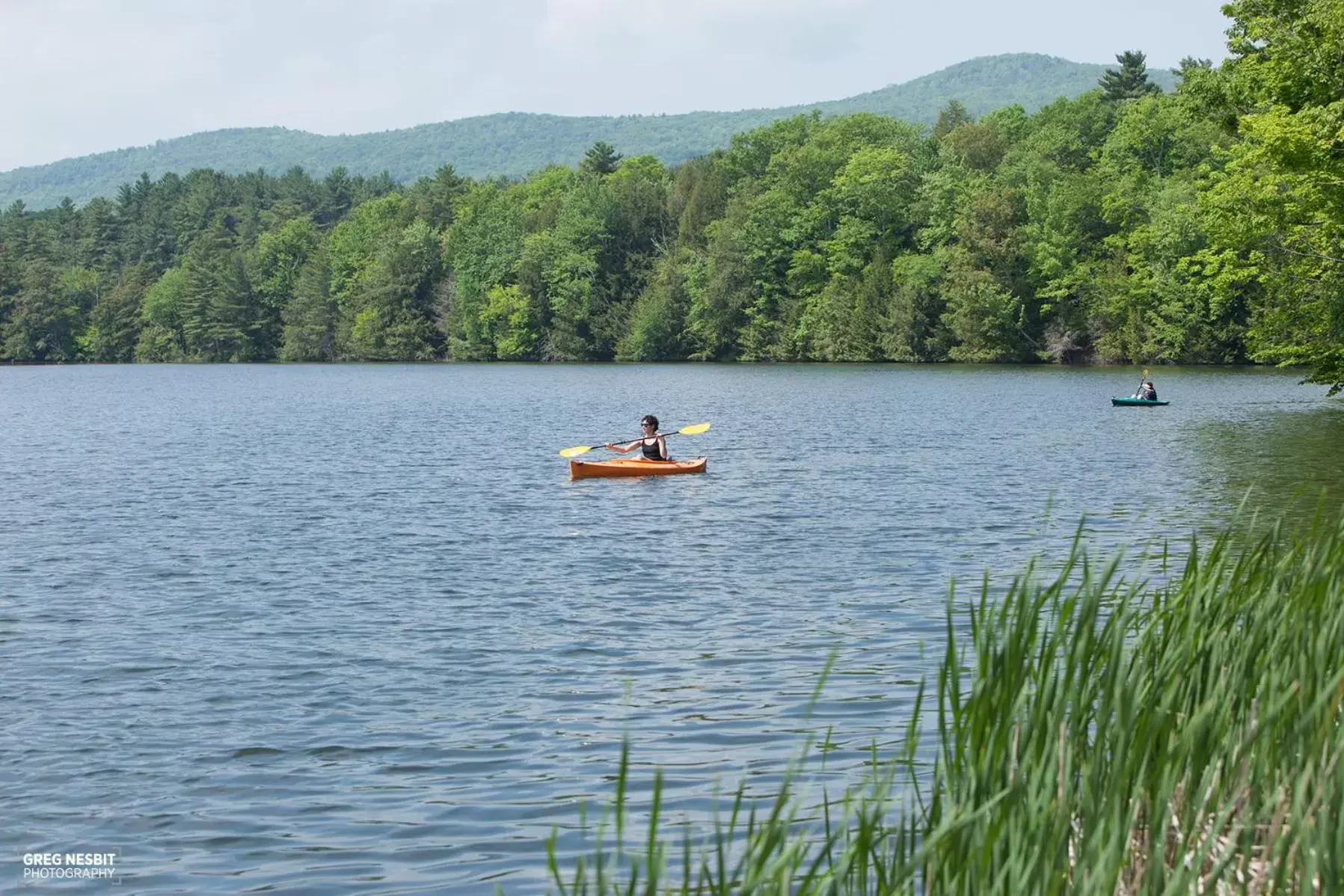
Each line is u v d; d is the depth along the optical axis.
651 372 97.75
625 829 8.24
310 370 121.38
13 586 16.95
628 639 13.45
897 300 99.44
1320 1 32.06
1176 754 5.04
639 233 123.44
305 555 19.22
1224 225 35.12
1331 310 35.03
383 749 9.97
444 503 25.19
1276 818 4.57
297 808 8.79
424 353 134.25
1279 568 6.92
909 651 12.69
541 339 125.06
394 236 139.00
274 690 11.68
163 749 10.03
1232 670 5.74
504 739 10.16
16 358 163.38
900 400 56.88
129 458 36.16
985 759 5.00
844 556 18.36
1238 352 85.00
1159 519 20.98
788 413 50.22
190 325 158.50
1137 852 4.92
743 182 117.62
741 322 112.50
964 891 4.51
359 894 7.45
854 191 104.00
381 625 14.34
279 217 183.50
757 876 4.19
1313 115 30.91
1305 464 28.56
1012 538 19.67
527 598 15.73
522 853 7.96
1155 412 46.56
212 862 7.95
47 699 11.48
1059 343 92.19
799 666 12.18
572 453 29.41
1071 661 5.42
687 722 10.48
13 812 8.79
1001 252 92.81
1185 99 39.50
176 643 13.55
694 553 18.86
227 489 28.16
